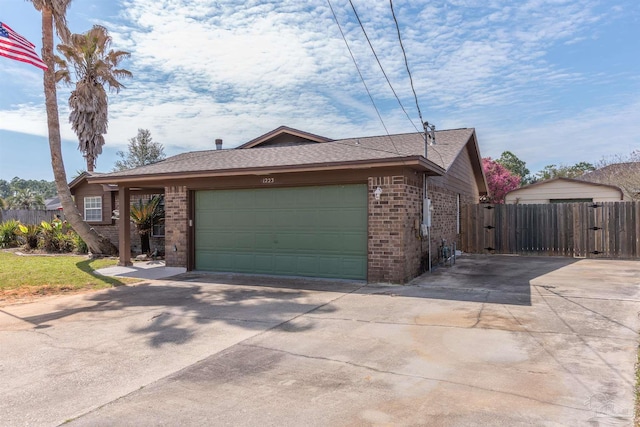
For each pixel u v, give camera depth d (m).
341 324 5.86
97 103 21.44
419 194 9.98
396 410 3.34
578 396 3.51
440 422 3.13
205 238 11.24
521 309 6.53
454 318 6.07
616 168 23.05
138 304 7.34
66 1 13.34
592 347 4.71
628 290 7.93
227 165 10.68
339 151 11.02
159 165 12.42
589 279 9.23
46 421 3.23
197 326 5.86
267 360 4.51
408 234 9.13
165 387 3.85
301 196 10.05
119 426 3.14
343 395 3.63
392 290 8.21
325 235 9.77
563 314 6.18
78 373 4.21
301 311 6.64
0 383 3.99
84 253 16.20
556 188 19.25
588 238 13.77
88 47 20.83
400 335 5.30
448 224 13.26
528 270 10.76
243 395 3.66
